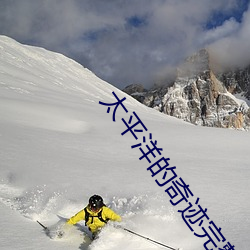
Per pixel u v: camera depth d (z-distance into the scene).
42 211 6.98
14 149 13.55
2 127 18.73
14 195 8.09
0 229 5.64
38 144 15.58
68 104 39.53
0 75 50.25
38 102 34.28
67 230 5.82
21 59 85.25
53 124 24.56
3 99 30.06
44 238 5.56
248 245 5.56
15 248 5.00
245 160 16.34
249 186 10.12
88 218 5.80
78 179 9.92
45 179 9.62
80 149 15.84
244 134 27.39
